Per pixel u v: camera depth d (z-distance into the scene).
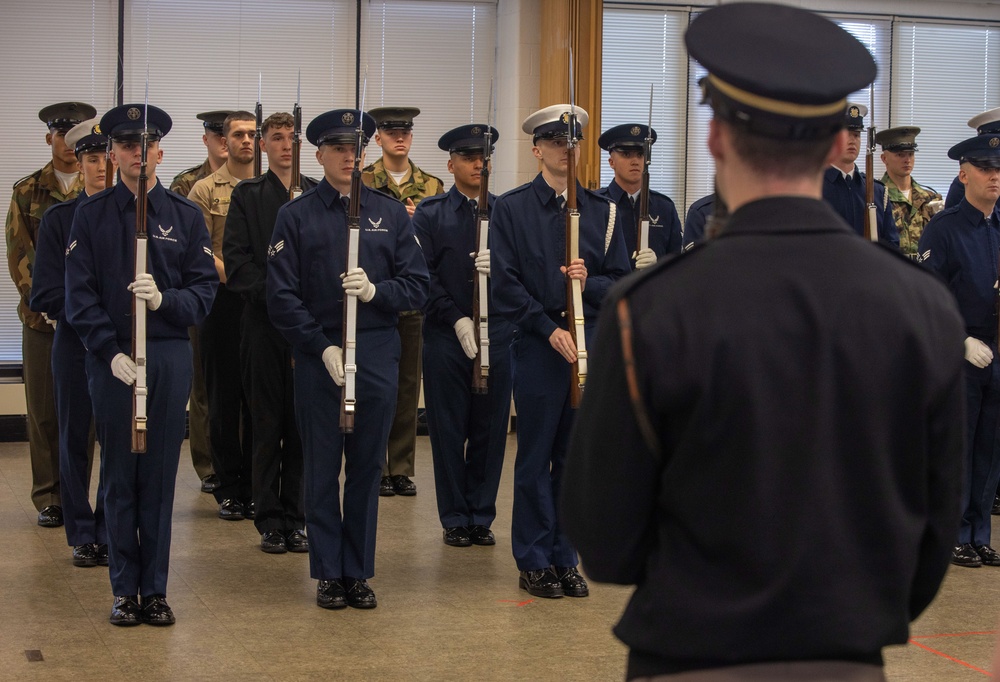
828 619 1.38
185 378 4.01
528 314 4.33
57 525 5.46
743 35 1.46
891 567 1.42
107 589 4.42
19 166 8.06
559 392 4.38
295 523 5.18
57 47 8.08
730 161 1.49
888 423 1.42
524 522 4.46
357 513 4.26
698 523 1.43
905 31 9.27
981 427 5.18
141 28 8.20
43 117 5.74
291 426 5.17
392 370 4.25
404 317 6.43
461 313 5.37
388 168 6.88
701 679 1.43
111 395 3.91
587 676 3.55
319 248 4.20
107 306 3.96
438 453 5.36
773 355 1.39
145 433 3.81
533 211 4.46
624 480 1.46
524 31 8.41
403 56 8.59
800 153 1.45
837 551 1.39
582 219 4.54
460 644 3.84
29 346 5.53
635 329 1.43
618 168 5.77
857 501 1.42
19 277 5.56
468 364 5.36
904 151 7.52
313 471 4.23
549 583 4.42
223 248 5.28
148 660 3.62
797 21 1.48
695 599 1.42
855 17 9.17
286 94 8.45
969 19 9.34
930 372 1.43
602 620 4.14
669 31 8.83
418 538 5.43
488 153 5.15
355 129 4.24
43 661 3.59
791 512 1.39
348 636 3.90
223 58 8.34
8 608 4.15
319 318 4.22
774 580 1.39
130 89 8.22
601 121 8.80
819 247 1.44
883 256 1.47
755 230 1.45
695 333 1.40
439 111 8.66
